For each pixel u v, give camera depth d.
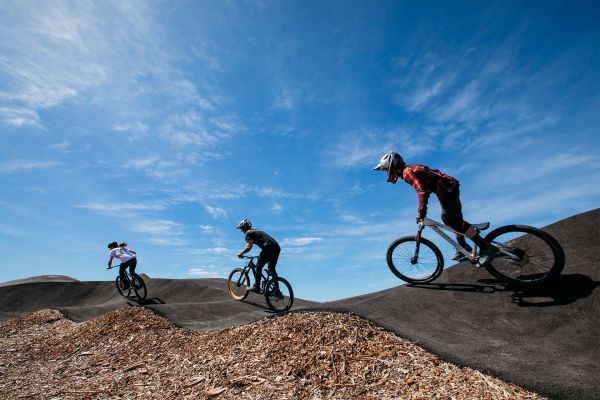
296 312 5.03
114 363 5.18
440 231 4.84
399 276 5.58
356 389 3.32
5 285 14.30
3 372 5.24
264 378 3.66
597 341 3.57
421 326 4.45
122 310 7.48
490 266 4.76
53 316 8.59
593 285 4.26
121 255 9.63
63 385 4.40
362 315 4.64
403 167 5.00
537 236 4.37
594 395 2.87
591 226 5.22
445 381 3.27
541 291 4.51
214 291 10.09
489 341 3.94
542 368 3.32
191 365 4.47
